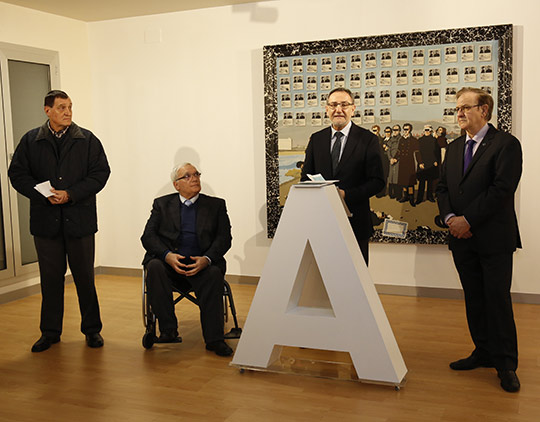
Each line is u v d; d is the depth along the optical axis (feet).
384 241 17.10
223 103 18.83
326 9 17.29
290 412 9.81
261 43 18.13
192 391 10.75
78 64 19.97
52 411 10.02
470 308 11.32
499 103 15.75
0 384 11.20
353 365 11.75
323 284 11.80
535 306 15.83
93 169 13.39
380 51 16.67
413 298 16.94
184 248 13.70
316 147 13.14
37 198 12.89
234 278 19.20
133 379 11.36
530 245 15.96
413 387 10.68
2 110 17.19
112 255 20.81
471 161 10.73
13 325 15.08
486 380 10.92
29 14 18.16
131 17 19.63
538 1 15.38
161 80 19.53
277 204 18.17
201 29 18.83
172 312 12.82
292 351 12.73
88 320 13.38
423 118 16.46
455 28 16.03
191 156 19.42
